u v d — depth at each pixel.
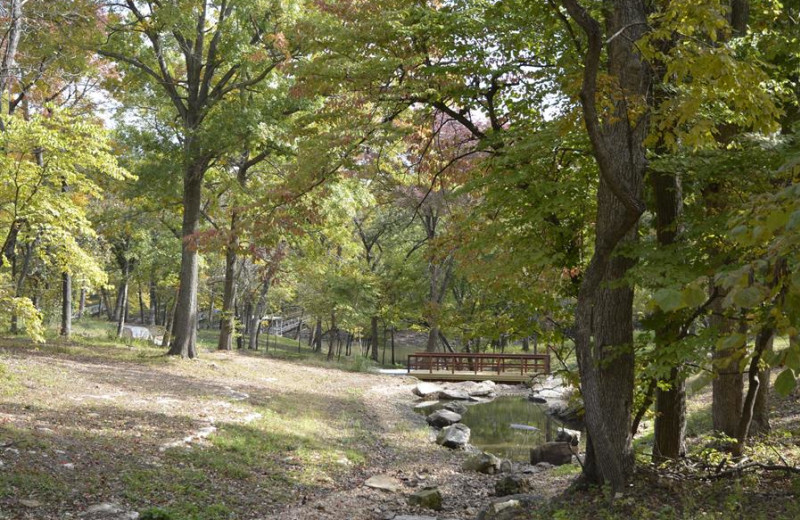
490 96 12.05
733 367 11.95
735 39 9.52
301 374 27.98
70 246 18.06
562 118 9.73
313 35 12.45
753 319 3.81
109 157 16.20
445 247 13.26
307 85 12.45
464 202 28.97
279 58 22.39
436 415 21.52
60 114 16.16
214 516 8.95
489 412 24.81
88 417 12.81
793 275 2.65
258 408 17.64
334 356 41.16
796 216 2.55
